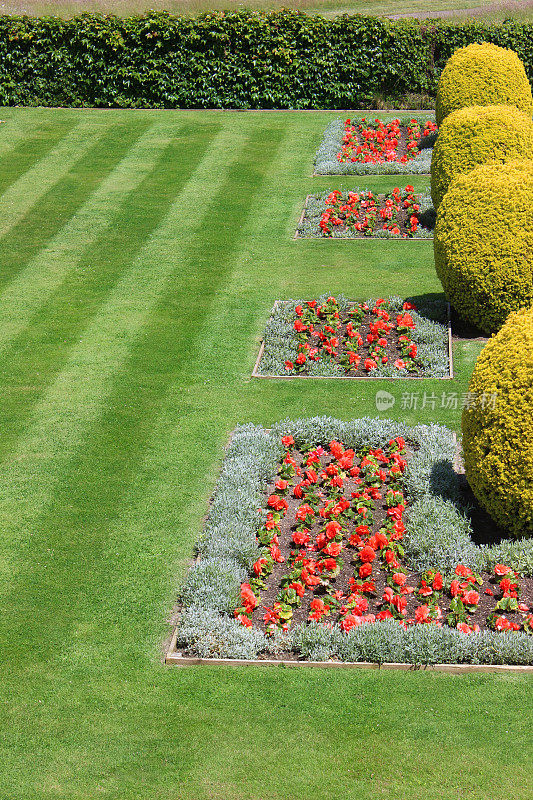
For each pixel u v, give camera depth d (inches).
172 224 670.5
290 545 332.2
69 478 377.4
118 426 415.5
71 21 968.3
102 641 290.4
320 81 956.6
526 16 1192.8
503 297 466.0
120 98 979.9
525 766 235.1
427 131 856.9
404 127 887.7
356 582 302.0
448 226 474.6
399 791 229.6
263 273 581.9
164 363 473.1
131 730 254.4
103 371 466.0
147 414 425.1
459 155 563.8
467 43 941.2
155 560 327.0
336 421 401.4
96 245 638.5
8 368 473.1
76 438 406.9
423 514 336.2
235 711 259.6
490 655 273.0
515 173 472.4
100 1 1234.6
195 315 527.2
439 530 326.6
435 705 258.1
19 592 312.2
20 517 353.1
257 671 276.1
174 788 234.5
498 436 311.6
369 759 240.1
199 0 1228.5
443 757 239.3
